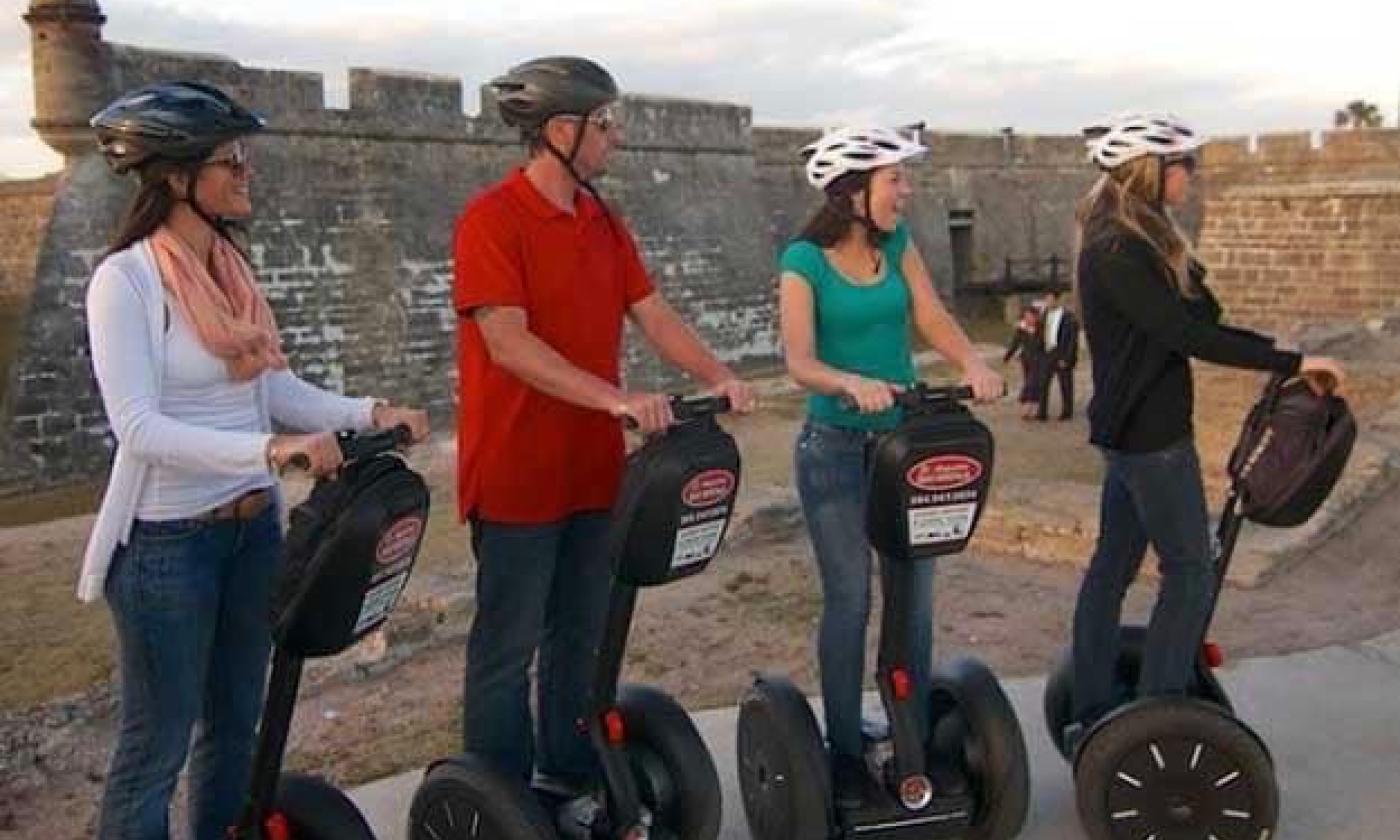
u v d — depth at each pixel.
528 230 3.17
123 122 2.83
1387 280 25.55
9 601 8.93
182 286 2.84
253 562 3.09
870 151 3.40
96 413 17.41
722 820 3.82
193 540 2.91
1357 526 8.05
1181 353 3.39
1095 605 3.86
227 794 3.20
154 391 2.80
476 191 23.14
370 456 2.75
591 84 3.19
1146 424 3.48
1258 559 7.18
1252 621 6.39
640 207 26.94
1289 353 3.44
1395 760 4.33
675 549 3.03
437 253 22.19
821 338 3.55
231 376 2.92
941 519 3.21
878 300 3.52
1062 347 17.36
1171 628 3.60
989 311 37.72
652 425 2.97
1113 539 3.83
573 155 3.22
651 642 6.44
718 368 3.39
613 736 3.25
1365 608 6.59
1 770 5.32
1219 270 27.78
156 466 2.84
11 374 16.91
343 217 20.92
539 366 3.04
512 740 3.38
